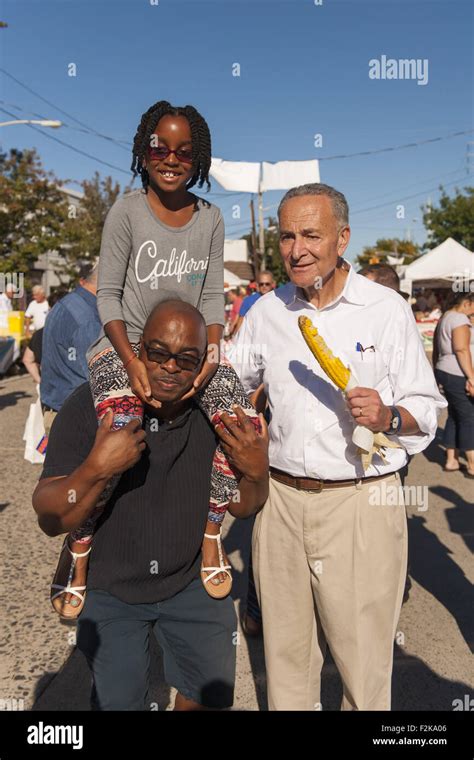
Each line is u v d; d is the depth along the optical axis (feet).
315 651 7.90
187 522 6.66
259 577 7.84
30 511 17.31
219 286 8.21
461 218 129.18
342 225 7.18
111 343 6.89
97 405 6.18
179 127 7.26
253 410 6.78
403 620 11.87
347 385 6.61
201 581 6.95
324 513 7.27
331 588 7.25
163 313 6.01
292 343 7.59
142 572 6.59
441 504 18.45
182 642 6.95
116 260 7.47
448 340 20.59
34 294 50.57
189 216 7.80
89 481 5.65
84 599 6.64
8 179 69.77
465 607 12.37
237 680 10.02
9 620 11.58
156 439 6.46
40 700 9.31
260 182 31.14
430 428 7.28
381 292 7.54
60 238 74.33
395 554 7.32
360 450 6.93
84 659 10.40
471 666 10.41
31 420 19.25
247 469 6.39
